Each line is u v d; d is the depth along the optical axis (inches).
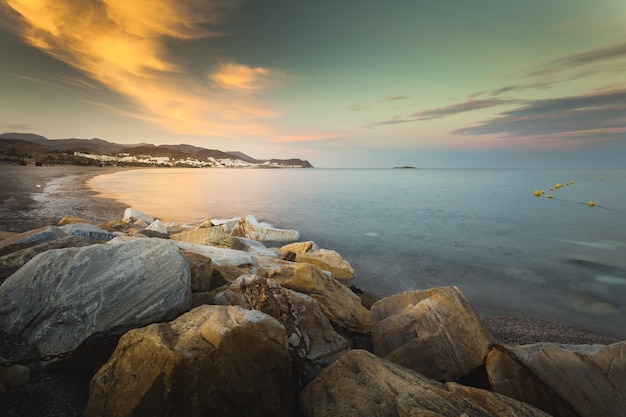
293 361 161.2
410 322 211.2
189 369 107.4
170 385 105.0
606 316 332.8
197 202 1328.7
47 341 142.2
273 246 592.7
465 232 820.0
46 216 702.5
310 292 240.4
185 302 165.3
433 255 591.8
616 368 147.1
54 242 240.2
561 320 321.1
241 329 121.6
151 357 112.1
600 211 1213.1
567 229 870.4
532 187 2559.1
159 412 103.4
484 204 1423.5
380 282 425.7
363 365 148.3
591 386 142.8
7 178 1740.9
